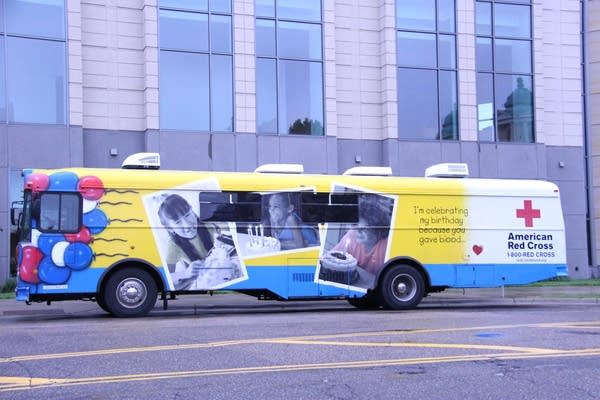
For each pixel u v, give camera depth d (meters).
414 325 13.19
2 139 22.14
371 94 26.88
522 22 28.61
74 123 22.81
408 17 27.09
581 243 29.83
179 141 23.84
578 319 14.36
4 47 22.25
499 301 20.12
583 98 33.16
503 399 7.14
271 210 16.34
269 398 7.15
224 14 24.67
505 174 27.77
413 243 17.28
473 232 17.77
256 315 16.14
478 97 27.75
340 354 9.66
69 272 14.94
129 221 15.37
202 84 24.34
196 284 15.67
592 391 7.46
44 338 11.70
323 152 25.48
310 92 25.64
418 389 7.55
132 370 8.61
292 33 25.56
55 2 22.94
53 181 15.04
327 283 16.58
